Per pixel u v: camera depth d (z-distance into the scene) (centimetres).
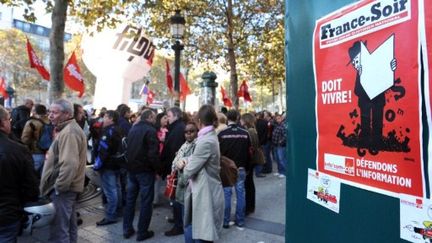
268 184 877
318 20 158
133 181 498
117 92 1146
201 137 379
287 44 185
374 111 126
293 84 179
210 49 1644
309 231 167
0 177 278
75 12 941
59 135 379
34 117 579
